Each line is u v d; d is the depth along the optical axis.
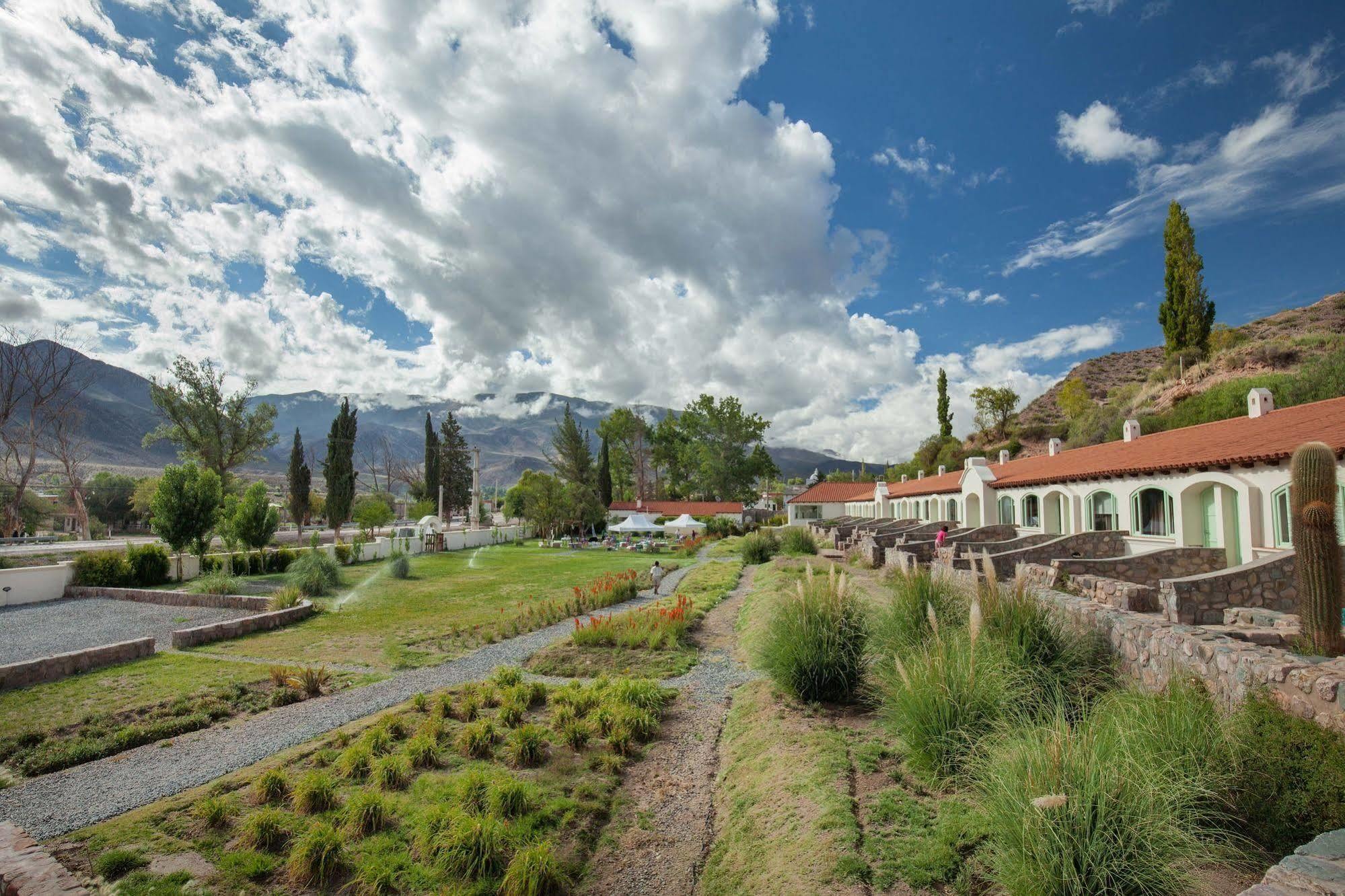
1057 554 16.59
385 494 83.25
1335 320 53.69
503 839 5.91
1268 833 4.29
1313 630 6.99
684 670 11.69
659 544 50.25
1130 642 7.70
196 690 10.54
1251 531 13.34
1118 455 20.30
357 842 6.02
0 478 48.72
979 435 69.62
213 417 48.34
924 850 4.84
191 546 26.70
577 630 13.94
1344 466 11.37
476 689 10.12
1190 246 45.66
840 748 6.96
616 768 7.62
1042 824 3.98
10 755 8.04
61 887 5.08
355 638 14.79
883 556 24.09
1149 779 4.18
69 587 21.91
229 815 6.50
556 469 76.62
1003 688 6.23
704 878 5.50
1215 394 32.91
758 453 89.31
